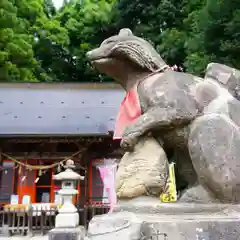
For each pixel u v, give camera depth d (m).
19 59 15.72
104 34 19.41
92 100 12.95
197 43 10.60
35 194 11.73
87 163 11.47
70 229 7.70
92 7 19.58
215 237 1.86
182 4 15.80
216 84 2.53
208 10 9.84
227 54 9.27
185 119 2.31
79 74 21.47
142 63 2.52
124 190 2.22
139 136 2.30
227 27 8.92
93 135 10.56
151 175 2.21
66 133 10.56
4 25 14.84
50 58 21.12
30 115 11.77
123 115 2.59
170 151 2.54
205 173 2.20
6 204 11.34
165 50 14.00
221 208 2.10
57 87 14.00
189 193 2.27
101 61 2.59
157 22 16.12
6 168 11.41
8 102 12.62
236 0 9.30
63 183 8.47
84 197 11.22
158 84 2.44
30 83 14.10
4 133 10.49
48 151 11.62
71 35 21.16
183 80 2.45
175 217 1.96
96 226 1.99
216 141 2.21
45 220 10.53
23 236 9.79
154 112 2.32
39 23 20.14
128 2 16.78
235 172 2.17
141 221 1.90
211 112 2.32
